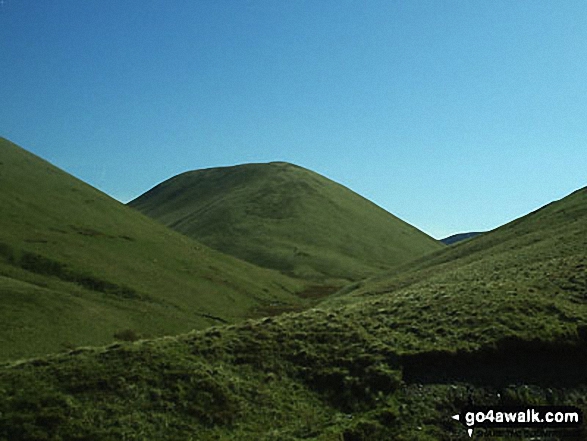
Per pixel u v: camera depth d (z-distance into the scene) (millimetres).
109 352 24062
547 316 26484
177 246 97125
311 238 164125
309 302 92250
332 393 22906
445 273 62844
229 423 20438
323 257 146125
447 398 21422
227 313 68062
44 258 63938
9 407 19688
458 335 25281
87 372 22141
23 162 109000
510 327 25156
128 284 64562
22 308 44781
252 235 163375
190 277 79375
